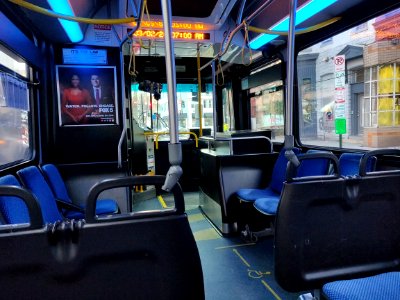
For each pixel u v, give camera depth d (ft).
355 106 12.26
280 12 10.73
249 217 11.92
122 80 12.18
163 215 3.33
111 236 3.18
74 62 11.74
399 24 9.89
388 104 10.91
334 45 12.75
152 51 14.73
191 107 20.94
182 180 19.84
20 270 3.06
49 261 3.09
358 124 12.29
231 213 11.83
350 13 10.02
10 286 3.08
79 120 11.95
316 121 13.62
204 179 14.32
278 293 7.57
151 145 19.29
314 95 13.50
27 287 3.11
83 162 12.10
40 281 3.12
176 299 3.41
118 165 10.94
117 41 11.91
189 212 15.01
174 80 3.37
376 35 10.88
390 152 4.74
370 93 11.44
